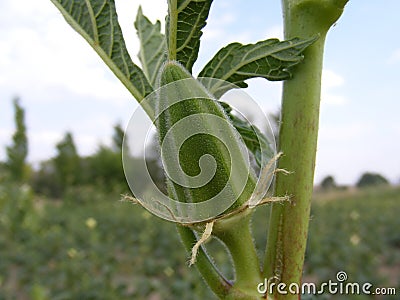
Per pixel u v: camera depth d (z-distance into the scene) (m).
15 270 1.34
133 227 1.77
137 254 1.46
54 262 1.41
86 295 1.08
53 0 0.13
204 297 1.01
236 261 0.11
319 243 1.43
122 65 0.12
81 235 1.64
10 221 1.69
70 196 2.59
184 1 0.12
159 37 0.15
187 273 1.18
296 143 0.12
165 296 1.07
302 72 0.12
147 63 0.15
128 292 1.19
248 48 0.12
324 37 0.12
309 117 0.12
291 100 0.12
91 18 0.13
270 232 0.12
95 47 0.13
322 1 0.12
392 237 1.66
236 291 0.11
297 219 0.12
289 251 0.11
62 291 1.14
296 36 0.12
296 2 0.12
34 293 0.65
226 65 0.12
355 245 1.39
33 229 1.70
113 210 2.13
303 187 0.12
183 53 0.12
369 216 2.06
